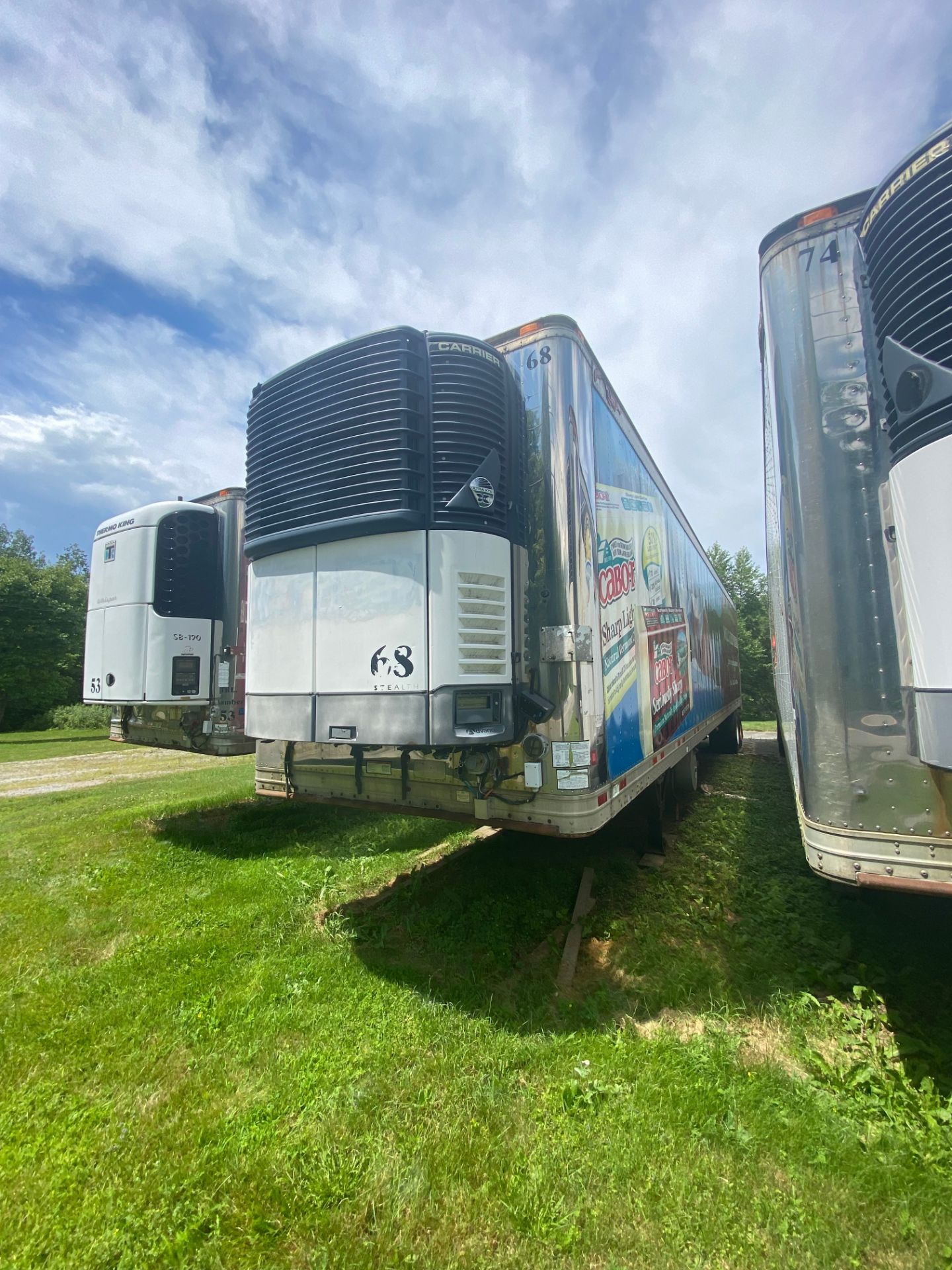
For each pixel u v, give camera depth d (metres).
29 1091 2.46
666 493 5.56
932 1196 1.91
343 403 3.04
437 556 2.85
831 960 3.31
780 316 2.70
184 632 5.48
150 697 5.33
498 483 3.04
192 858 5.33
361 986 3.20
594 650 3.29
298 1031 2.84
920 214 2.07
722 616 10.00
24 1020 2.94
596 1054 2.64
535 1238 1.81
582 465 3.33
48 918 4.11
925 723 2.04
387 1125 2.24
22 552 43.44
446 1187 1.97
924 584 2.03
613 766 3.53
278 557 3.38
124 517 5.73
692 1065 2.53
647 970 3.38
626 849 5.20
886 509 2.38
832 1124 2.21
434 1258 1.75
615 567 3.85
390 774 3.71
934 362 2.01
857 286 2.52
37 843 6.02
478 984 3.24
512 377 3.33
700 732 7.04
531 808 3.13
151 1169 2.07
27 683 30.72
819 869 2.47
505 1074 2.53
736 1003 3.04
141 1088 2.47
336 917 4.01
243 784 9.33
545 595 3.20
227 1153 2.12
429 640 2.83
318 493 3.09
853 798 2.39
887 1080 2.38
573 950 3.57
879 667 2.36
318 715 3.12
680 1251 1.76
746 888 4.40
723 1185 1.97
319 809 6.92
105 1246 1.80
